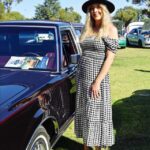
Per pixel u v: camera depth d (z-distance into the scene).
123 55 20.20
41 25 5.12
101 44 4.05
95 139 4.21
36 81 4.22
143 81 11.09
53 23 5.17
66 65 5.11
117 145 5.35
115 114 7.00
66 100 4.71
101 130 4.21
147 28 29.44
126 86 10.17
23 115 3.40
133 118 6.74
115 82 10.85
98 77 4.08
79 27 6.94
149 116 6.89
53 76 4.58
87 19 4.19
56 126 4.25
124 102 8.06
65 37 5.42
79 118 4.30
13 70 4.71
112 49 4.05
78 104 4.28
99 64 4.11
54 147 5.19
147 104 7.88
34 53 4.96
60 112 4.41
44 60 4.86
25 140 3.29
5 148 3.05
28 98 3.65
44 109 3.80
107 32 4.06
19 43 5.07
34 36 5.05
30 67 4.80
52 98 4.14
